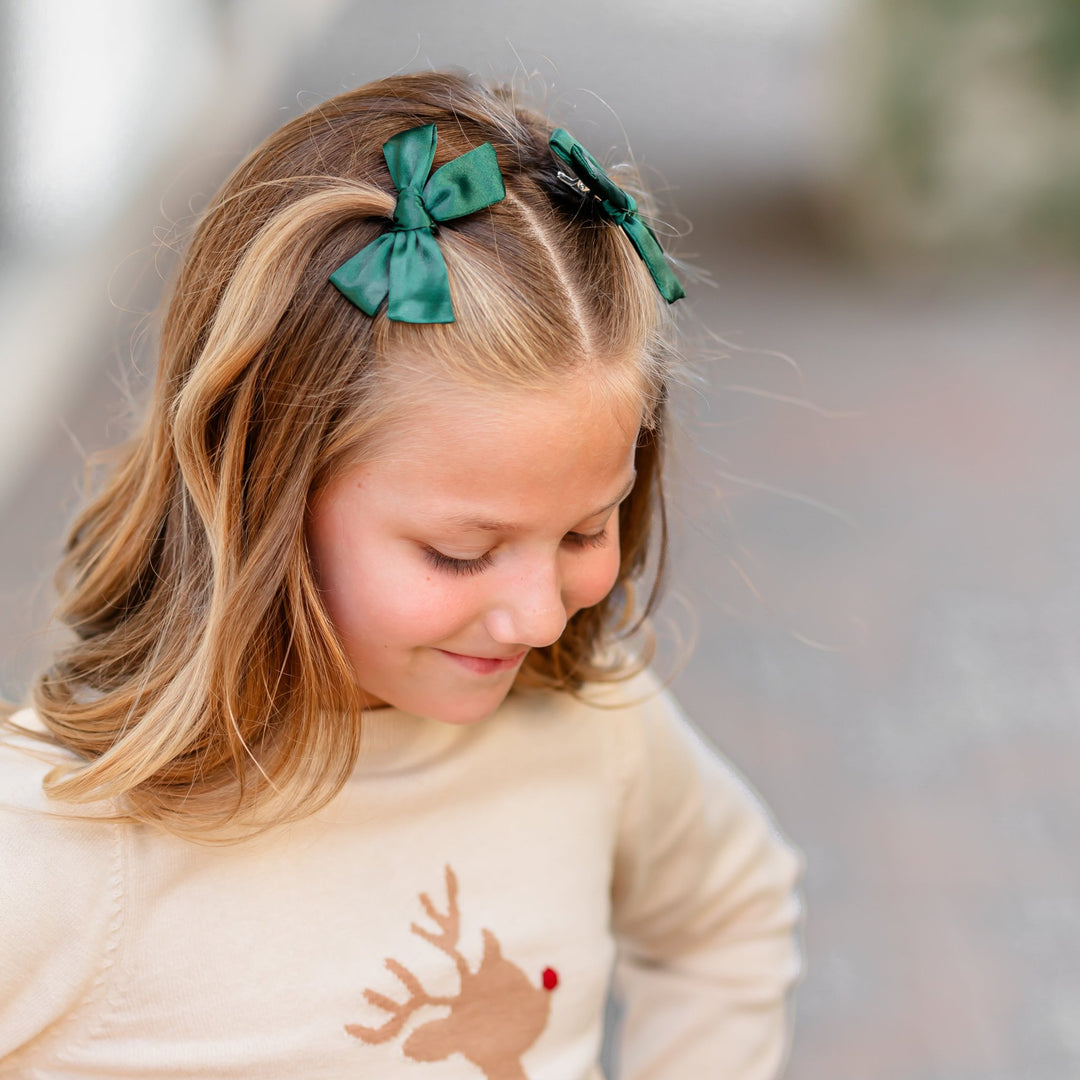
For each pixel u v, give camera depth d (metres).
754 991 1.17
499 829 1.04
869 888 2.16
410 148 0.92
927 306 4.31
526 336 0.90
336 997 0.98
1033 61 4.45
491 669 0.95
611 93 3.53
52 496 2.72
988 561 3.00
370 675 0.96
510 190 0.93
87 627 1.02
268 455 0.93
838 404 3.63
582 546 0.95
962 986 2.00
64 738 0.97
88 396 3.02
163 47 3.90
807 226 4.66
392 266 0.90
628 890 1.13
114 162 3.54
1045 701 2.57
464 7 3.83
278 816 0.97
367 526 0.92
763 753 2.41
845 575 2.91
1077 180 4.53
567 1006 1.04
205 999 0.96
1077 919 2.12
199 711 0.95
